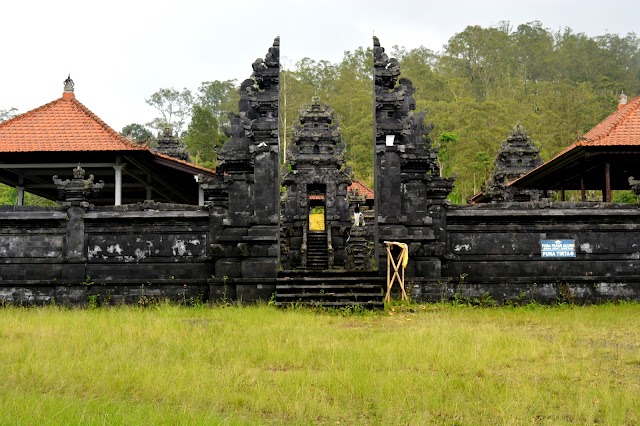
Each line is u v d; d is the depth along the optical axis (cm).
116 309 1864
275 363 1077
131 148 2598
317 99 3688
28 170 2958
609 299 2003
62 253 2014
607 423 730
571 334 1350
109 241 2019
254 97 2019
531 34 10462
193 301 1977
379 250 1986
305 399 833
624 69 9438
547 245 2023
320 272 1962
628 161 2559
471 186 6075
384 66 2064
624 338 1319
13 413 741
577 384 916
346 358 1080
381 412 785
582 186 3036
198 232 2017
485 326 1453
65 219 2012
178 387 889
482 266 2016
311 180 3609
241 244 1936
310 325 1481
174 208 2027
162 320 1516
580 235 2033
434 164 2042
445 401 832
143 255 2011
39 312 1761
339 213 3622
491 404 818
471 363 1043
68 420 716
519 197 3656
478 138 6141
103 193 3747
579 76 9425
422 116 2047
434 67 9638
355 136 7325
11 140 2616
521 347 1170
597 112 7169
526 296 1989
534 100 7894
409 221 2005
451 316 1692
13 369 998
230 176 2011
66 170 2939
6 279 1998
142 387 898
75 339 1247
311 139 3644
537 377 970
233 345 1202
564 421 746
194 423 711
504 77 9188
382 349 1144
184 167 2795
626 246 2031
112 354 1101
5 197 5766
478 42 9869
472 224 2030
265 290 1938
